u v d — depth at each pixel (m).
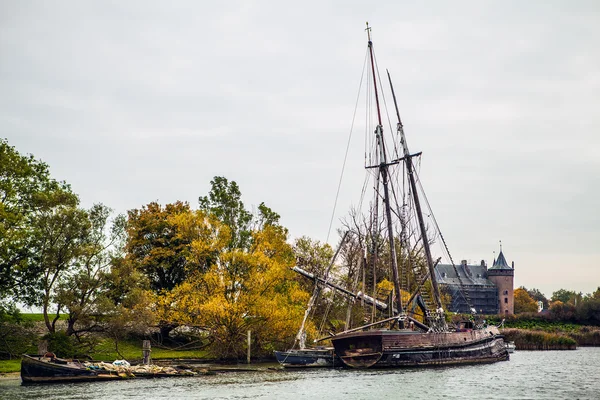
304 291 81.56
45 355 55.53
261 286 74.44
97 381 54.84
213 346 75.81
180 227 79.69
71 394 46.62
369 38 77.88
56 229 67.56
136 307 68.31
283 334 74.56
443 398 46.09
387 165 75.88
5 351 66.94
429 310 74.69
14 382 53.84
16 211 69.25
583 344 146.12
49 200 69.19
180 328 90.38
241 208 91.50
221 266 76.00
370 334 65.00
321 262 94.38
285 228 89.81
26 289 67.94
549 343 121.69
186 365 65.06
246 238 88.75
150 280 88.88
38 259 67.75
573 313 181.12
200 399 44.59
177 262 88.56
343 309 90.50
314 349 69.94
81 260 68.88
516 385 54.12
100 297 66.44
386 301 77.50
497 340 83.50
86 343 71.94
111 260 71.19
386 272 92.12
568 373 65.69
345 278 91.81
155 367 59.47
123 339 80.44
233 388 50.41
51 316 88.06
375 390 49.62
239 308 72.94
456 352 72.88
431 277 76.25
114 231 76.19
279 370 64.81
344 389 49.97
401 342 66.50
